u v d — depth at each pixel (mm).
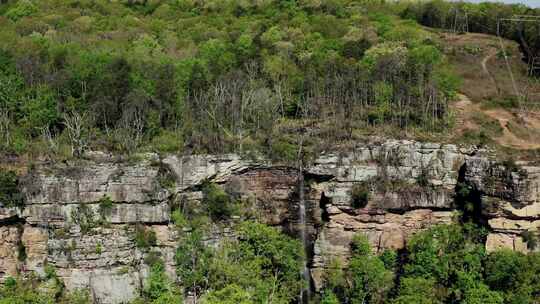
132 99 89812
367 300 80625
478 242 83125
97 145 85438
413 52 113500
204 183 85250
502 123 97000
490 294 74250
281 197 88000
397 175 85750
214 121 91500
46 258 76625
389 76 101438
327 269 85375
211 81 100750
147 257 79375
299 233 87938
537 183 79938
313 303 82875
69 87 93625
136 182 79312
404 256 84312
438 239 82125
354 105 96312
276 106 96062
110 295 76312
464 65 120375
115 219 78875
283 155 86812
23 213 76750
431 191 85312
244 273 78375
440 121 93875
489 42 131750
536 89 111625
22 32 125375
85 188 77625
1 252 76562
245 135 91000
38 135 87750
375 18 145750
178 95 95500
